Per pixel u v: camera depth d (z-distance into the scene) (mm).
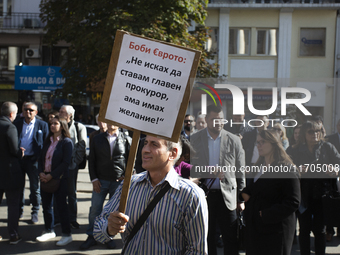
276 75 18281
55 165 4855
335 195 4055
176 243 2062
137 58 2104
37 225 5887
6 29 19062
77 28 12273
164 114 2072
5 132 4762
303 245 4168
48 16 13469
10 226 4977
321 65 18141
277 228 3061
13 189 4930
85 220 6227
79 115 18719
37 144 6098
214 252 3832
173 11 12125
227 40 18156
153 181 2152
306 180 4125
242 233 3758
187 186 2094
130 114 2094
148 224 2061
